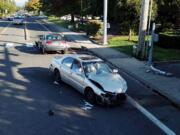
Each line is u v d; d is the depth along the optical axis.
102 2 43.44
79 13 61.69
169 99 13.93
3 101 12.59
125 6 33.38
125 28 38.28
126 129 10.33
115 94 12.40
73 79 14.13
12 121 10.55
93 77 13.06
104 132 9.98
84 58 14.45
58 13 69.06
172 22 39.09
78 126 10.36
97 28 38.09
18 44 31.53
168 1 36.91
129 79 17.64
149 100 13.74
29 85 15.12
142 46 23.25
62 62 15.34
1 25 63.75
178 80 17.08
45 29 53.97
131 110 12.24
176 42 28.31
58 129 10.03
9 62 21.16
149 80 17.03
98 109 12.11
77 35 42.28
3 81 15.72
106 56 24.61
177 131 10.41
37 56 24.12
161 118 11.55
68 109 11.93
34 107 12.02
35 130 9.88
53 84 15.40
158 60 22.56
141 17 23.02
